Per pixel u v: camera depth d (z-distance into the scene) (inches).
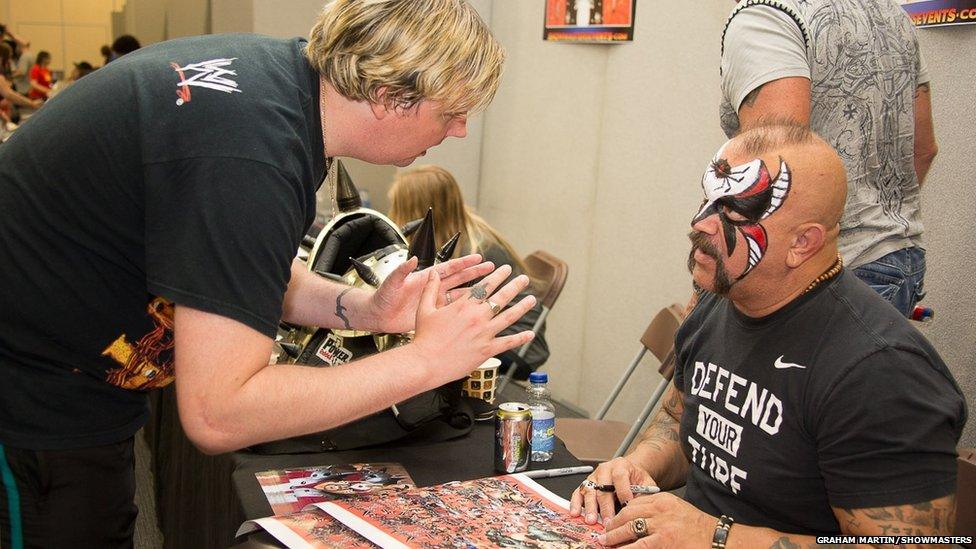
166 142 37.9
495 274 43.1
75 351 45.1
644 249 134.1
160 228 37.5
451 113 43.6
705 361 49.9
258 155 37.2
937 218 82.3
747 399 45.6
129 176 40.0
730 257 43.3
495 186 183.9
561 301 159.3
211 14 238.1
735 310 47.8
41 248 42.7
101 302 43.9
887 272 60.8
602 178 144.6
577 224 153.1
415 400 60.5
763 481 44.6
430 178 106.3
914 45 64.4
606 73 142.4
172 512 84.3
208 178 36.5
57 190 41.6
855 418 39.6
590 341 150.6
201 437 37.7
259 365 37.9
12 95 274.2
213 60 40.9
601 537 45.1
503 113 178.7
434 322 41.6
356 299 53.2
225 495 59.0
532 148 166.9
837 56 59.1
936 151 69.7
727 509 47.6
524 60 169.0
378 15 40.1
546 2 156.9
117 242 42.1
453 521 46.0
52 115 43.0
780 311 44.3
